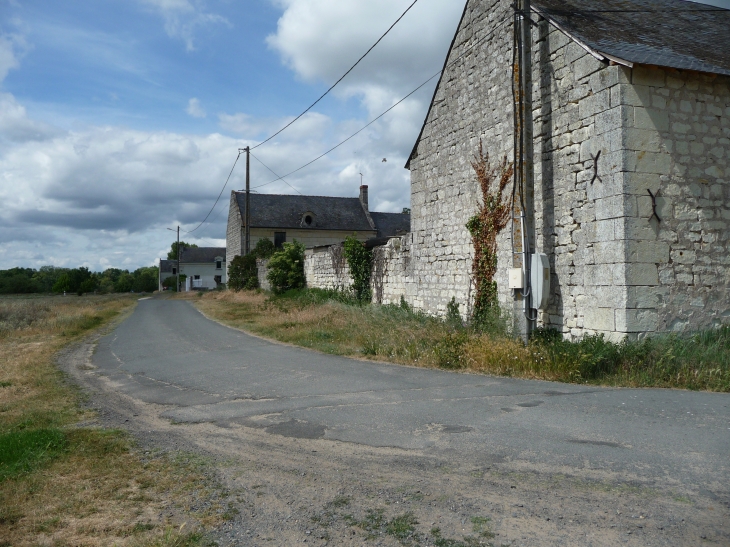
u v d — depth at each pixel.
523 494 3.84
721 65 9.47
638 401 6.28
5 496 4.12
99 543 3.39
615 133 9.01
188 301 36.03
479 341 9.73
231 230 54.38
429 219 15.38
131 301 39.31
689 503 3.56
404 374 8.64
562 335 10.19
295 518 3.67
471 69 13.37
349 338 12.73
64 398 7.77
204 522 3.65
